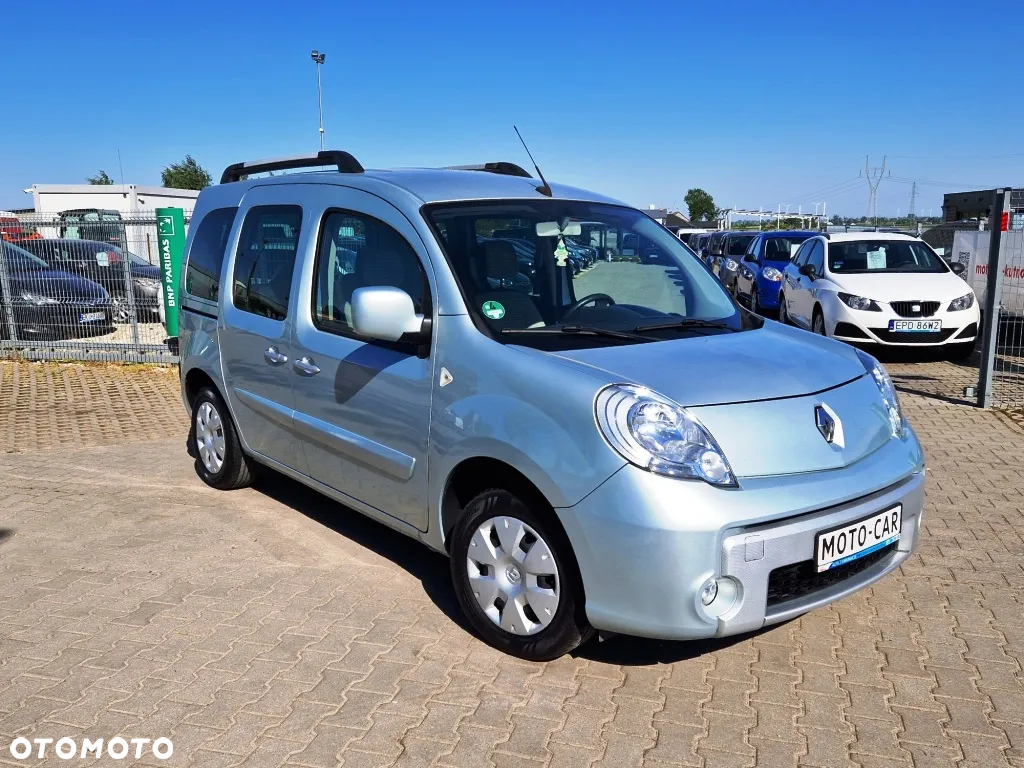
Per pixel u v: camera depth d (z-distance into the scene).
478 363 3.48
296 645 3.68
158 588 4.27
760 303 16.61
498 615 3.58
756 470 3.09
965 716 3.17
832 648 3.68
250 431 5.18
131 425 8.10
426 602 4.10
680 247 4.63
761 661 3.57
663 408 3.05
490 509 3.49
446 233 3.85
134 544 4.86
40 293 11.72
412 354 3.80
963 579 4.38
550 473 3.15
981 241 12.84
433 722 3.12
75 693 3.31
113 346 11.62
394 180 4.27
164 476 6.21
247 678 3.41
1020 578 4.38
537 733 3.05
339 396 4.20
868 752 2.96
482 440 3.39
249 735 3.04
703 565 2.94
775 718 3.16
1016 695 3.31
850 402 3.48
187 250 5.85
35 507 5.54
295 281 4.58
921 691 3.34
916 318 10.92
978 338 12.74
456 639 3.72
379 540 4.91
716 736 3.04
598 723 3.11
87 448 7.15
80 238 11.64
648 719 3.14
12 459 6.78
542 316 3.72
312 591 4.22
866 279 11.53
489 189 4.27
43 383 10.34
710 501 2.95
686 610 2.96
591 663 3.54
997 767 2.87
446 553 3.79
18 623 3.90
